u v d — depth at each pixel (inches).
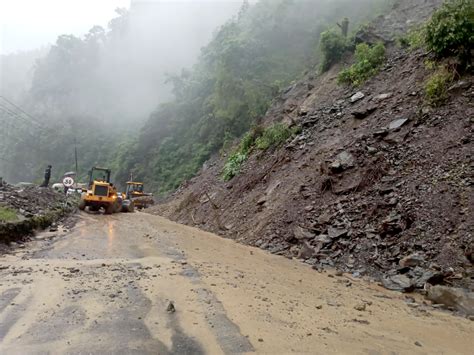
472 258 258.2
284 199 473.1
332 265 324.2
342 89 648.4
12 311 178.5
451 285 249.0
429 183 335.6
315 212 409.4
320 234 373.1
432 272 261.1
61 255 315.3
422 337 177.3
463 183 312.5
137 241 413.4
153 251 353.4
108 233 470.9
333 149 480.4
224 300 209.5
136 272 261.3
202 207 737.0
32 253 318.7
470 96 390.6
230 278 262.4
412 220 313.7
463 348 166.9
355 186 398.3
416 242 294.4
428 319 204.2
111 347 144.9
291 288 250.4
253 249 405.7
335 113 586.6
